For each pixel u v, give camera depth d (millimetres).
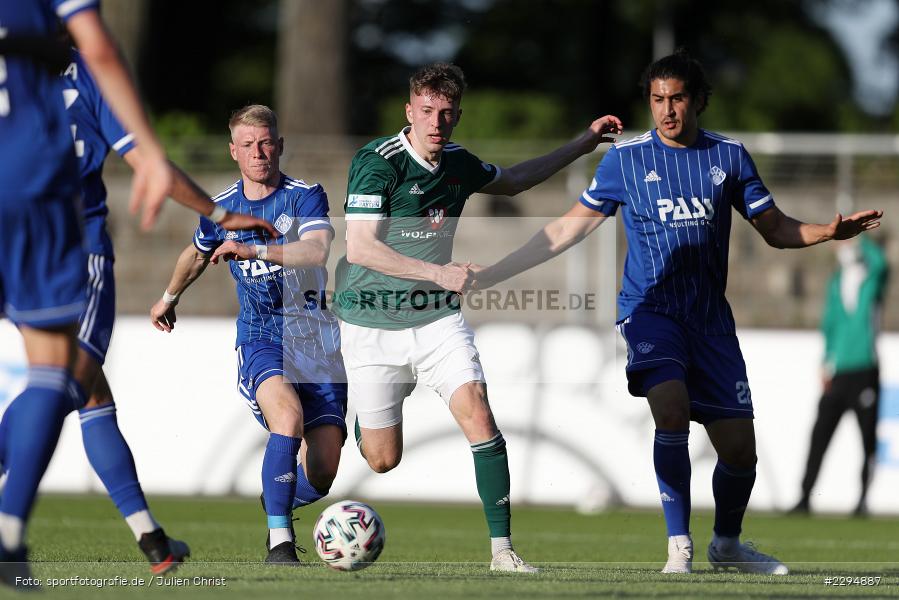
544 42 124750
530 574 19359
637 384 21891
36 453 14398
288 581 16891
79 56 16812
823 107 128000
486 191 22609
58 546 24391
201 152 50719
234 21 123938
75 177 14406
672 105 21453
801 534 33562
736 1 124438
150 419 41125
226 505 38750
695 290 21766
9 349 40500
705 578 19141
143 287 50188
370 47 124812
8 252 13992
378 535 19297
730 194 22016
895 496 40156
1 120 13828
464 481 40250
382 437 22328
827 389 39594
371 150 21172
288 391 21438
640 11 120125
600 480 40062
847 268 39906
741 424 21859
